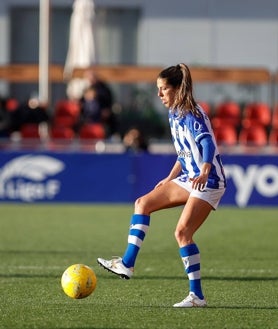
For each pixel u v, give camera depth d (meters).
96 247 43.09
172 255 40.50
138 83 78.19
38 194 61.34
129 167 60.97
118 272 27.19
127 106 77.81
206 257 39.94
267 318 25.72
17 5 100.44
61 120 73.50
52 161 61.22
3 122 70.25
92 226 51.25
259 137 70.31
